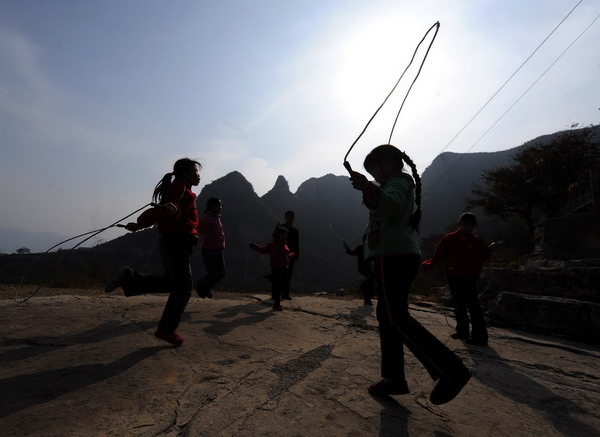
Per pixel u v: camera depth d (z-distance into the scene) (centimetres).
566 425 204
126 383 228
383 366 223
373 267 225
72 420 178
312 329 429
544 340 444
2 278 841
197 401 206
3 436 159
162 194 324
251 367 270
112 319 399
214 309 523
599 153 2748
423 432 183
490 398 239
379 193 199
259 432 172
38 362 260
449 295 732
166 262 314
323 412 198
